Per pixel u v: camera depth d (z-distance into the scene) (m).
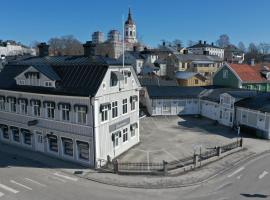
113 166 27.78
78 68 30.62
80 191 23.50
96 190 23.70
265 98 41.78
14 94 34.09
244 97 43.50
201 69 91.69
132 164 28.72
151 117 50.53
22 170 27.84
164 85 58.38
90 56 33.78
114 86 30.36
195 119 49.81
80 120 28.62
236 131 41.81
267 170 27.69
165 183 24.86
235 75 58.06
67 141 30.02
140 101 54.94
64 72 31.28
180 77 71.38
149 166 28.48
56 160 30.48
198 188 24.00
